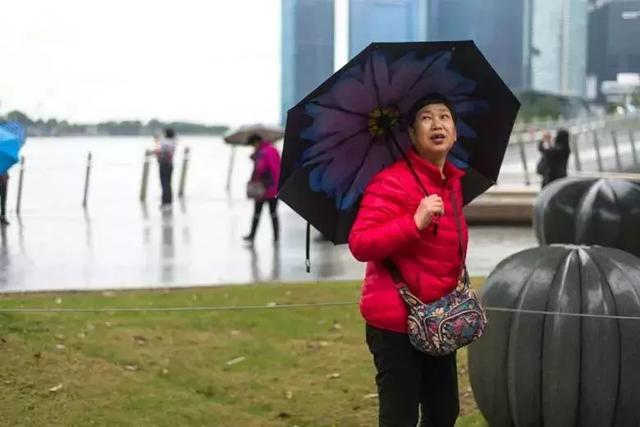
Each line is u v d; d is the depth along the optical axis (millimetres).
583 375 4609
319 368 6676
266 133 17781
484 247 13977
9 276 10875
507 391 4855
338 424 5527
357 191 3961
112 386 5996
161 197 21375
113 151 25906
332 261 12461
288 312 8383
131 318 7891
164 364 6578
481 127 4043
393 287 3656
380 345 3719
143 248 13773
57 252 13156
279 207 20891
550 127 21359
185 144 29391
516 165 22375
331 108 3713
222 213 19625
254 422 5535
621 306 4648
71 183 21938
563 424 4703
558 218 8398
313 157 3832
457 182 3828
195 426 5418
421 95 3818
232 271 11516
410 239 3525
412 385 3699
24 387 5832
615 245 8109
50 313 7820
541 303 4727
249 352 7016
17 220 16875
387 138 3871
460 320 3607
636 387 4609
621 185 8344
